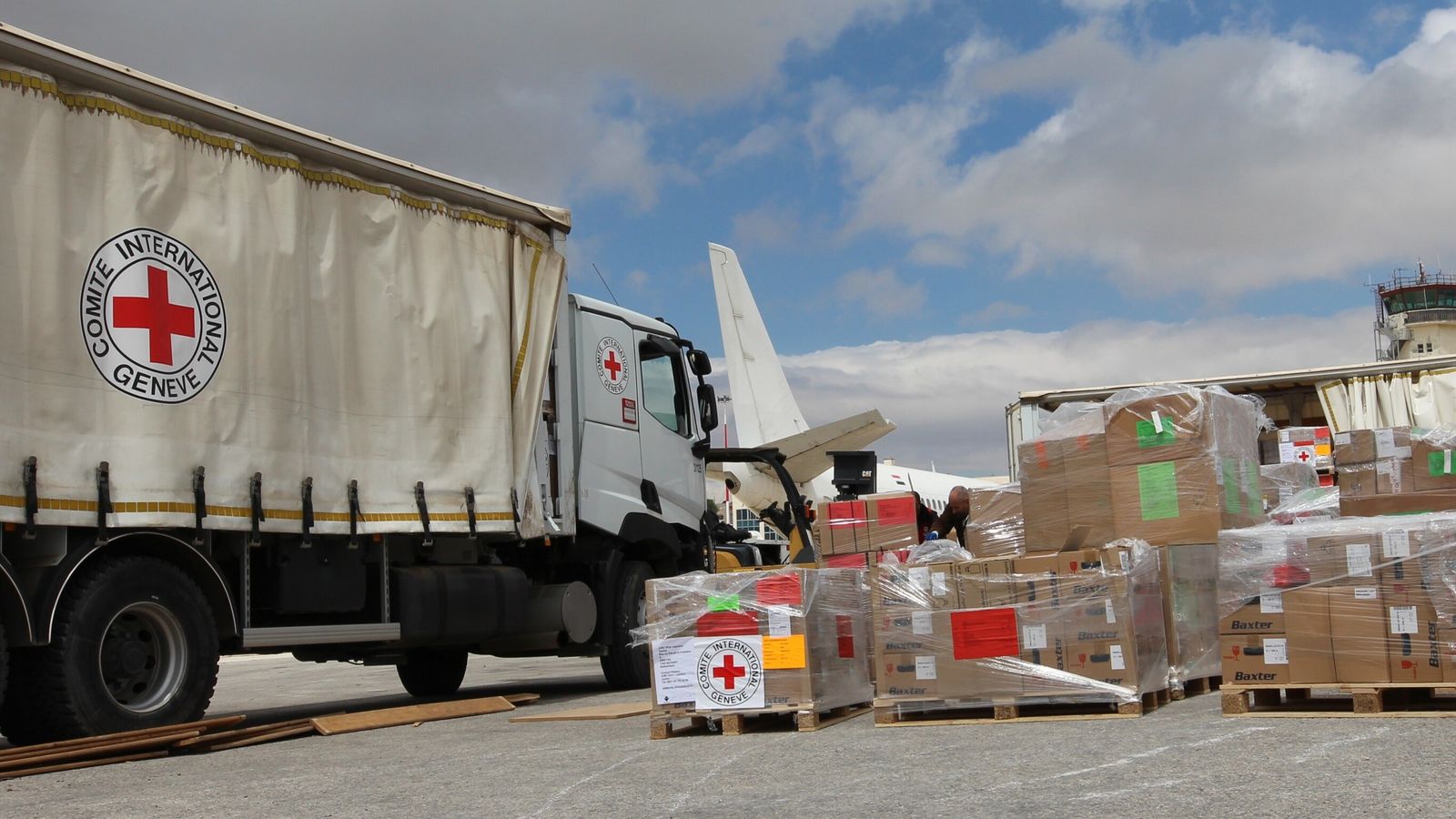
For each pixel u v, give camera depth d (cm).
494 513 880
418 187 860
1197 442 750
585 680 1283
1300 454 1270
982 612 658
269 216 749
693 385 1166
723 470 1723
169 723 691
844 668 702
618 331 1059
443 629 865
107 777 592
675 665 668
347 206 808
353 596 809
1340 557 607
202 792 531
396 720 828
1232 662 623
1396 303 4753
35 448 619
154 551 703
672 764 556
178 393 684
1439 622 586
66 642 646
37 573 641
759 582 662
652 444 1083
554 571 1032
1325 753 488
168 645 703
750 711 655
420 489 829
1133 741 547
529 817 439
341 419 784
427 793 504
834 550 1134
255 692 1301
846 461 1433
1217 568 776
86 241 651
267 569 759
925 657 663
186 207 702
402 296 836
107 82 667
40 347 625
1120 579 639
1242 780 436
